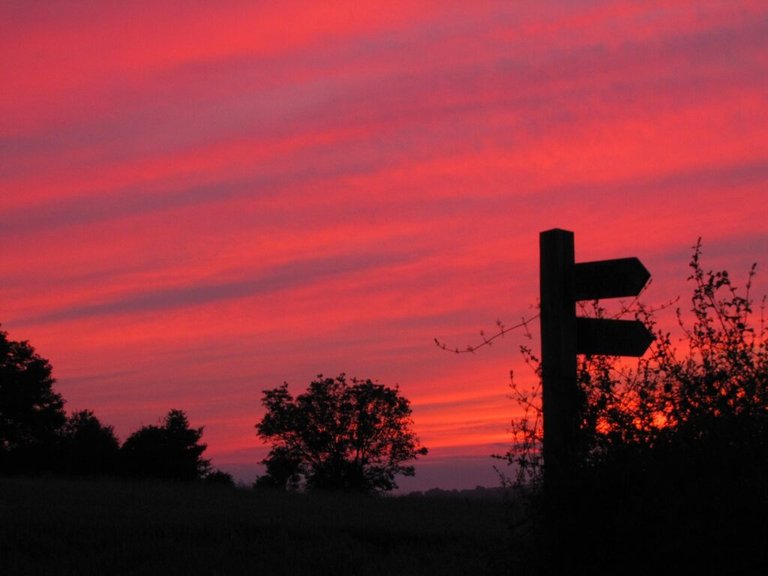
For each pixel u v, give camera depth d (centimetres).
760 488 541
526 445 652
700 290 615
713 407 584
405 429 6278
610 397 634
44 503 1911
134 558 1231
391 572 1105
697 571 546
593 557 588
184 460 5959
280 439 6234
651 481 571
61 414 6391
